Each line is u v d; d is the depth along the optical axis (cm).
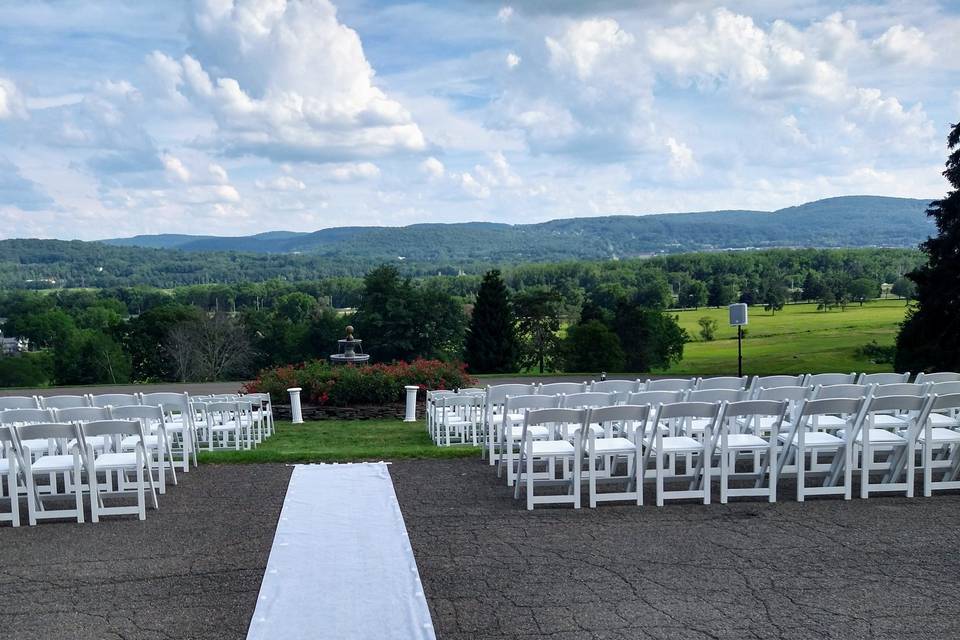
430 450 1052
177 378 5841
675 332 5681
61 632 510
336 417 1789
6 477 988
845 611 528
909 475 801
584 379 2972
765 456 824
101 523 750
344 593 559
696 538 683
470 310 6366
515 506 786
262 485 879
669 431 916
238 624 515
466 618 520
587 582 582
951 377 1127
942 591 560
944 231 3009
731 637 491
